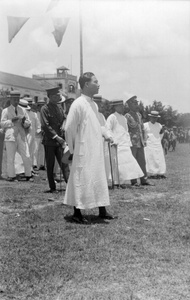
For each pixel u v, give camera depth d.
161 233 5.95
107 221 6.66
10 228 6.21
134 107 11.59
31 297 3.91
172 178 12.88
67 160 6.77
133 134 11.30
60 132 9.55
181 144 45.62
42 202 8.27
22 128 11.85
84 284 4.18
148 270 4.54
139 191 9.88
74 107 6.55
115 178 10.57
